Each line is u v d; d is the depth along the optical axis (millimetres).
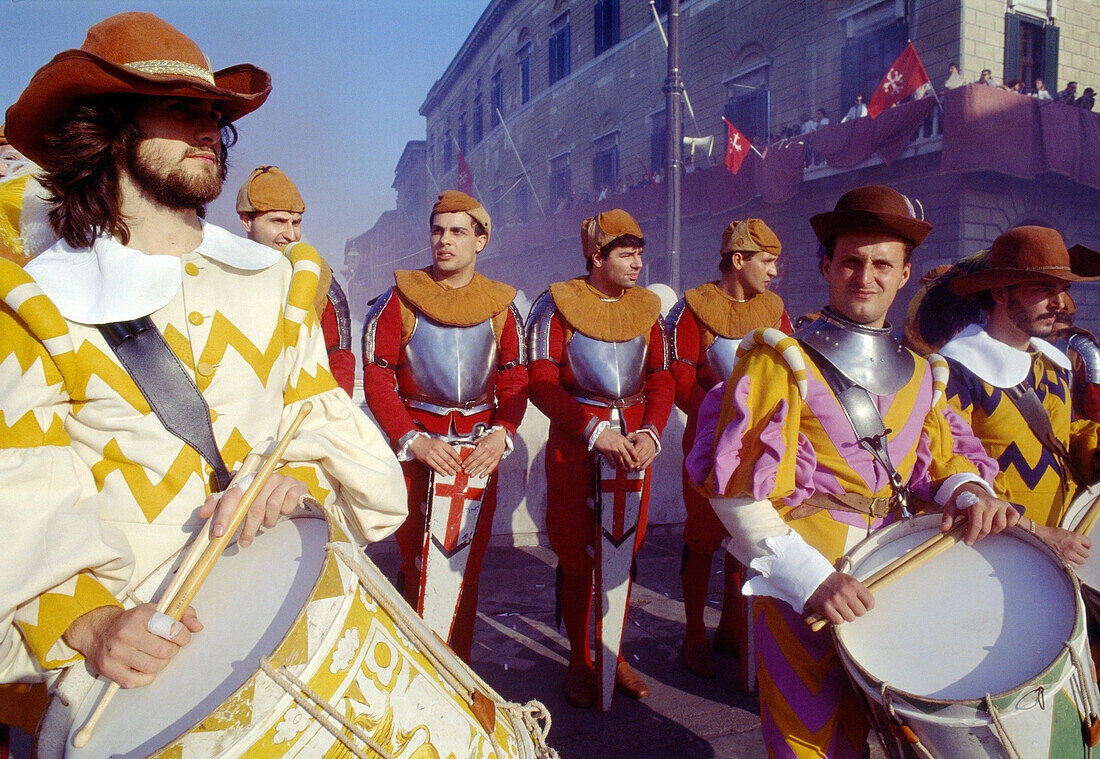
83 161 1256
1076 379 2650
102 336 1242
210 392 1293
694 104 22578
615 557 2854
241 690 931
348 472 1394
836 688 1684
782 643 1704
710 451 1796
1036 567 1614
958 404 2328
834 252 1805
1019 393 2305
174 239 1354
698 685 3061
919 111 14742
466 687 1247
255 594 1134
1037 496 2295
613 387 3082
